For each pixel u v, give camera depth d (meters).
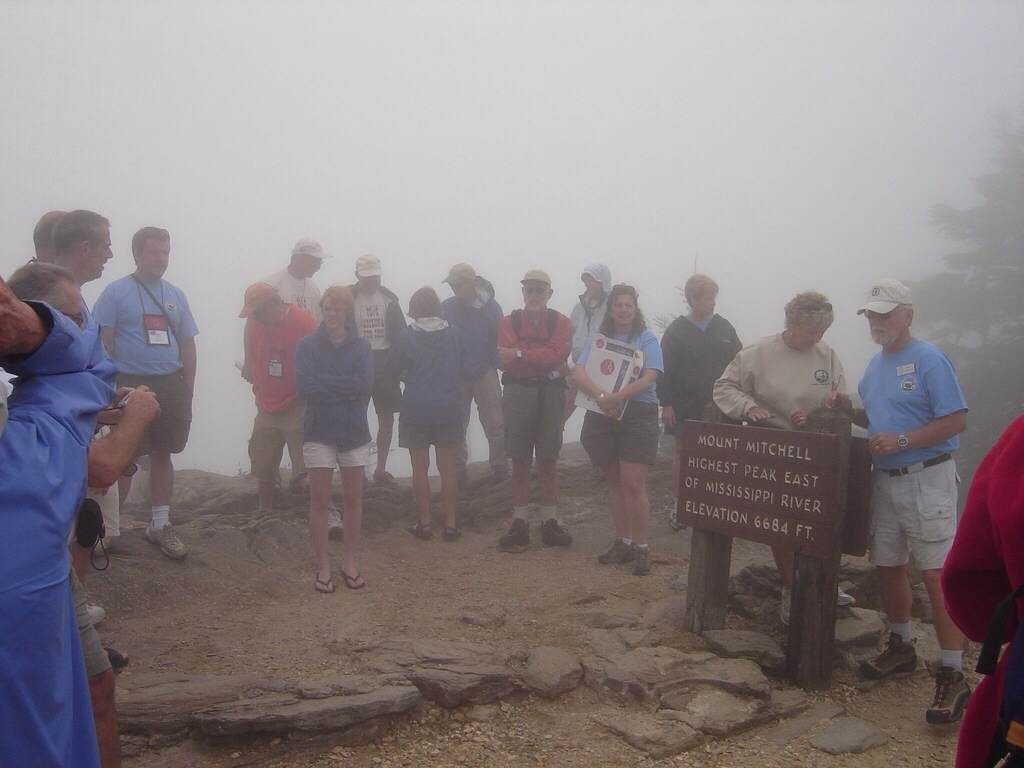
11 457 2.41
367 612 5.93
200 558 6.53
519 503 7.64
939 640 4.75
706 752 4.19
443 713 4.43
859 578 6.30
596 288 8.17
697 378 7.76
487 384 9.20
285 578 6.59
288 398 7.78
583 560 7.32
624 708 4.56
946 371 4.79
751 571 6.18
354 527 6.52
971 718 2.27
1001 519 2.17
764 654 5.12
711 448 5.48
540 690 4.64
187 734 4.19
